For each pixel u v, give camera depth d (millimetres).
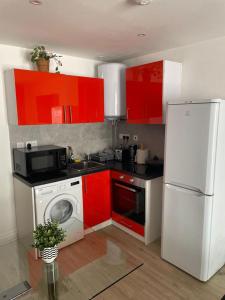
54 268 1499
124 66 3203
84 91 2900
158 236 2891
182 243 2242
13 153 2725
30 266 1671
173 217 2287
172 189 2254
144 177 2611
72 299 1381
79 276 1618
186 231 2186
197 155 2006
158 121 2672
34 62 2635
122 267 1728
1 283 1503
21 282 1510
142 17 1833
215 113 1857
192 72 2643
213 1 1563
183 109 2062
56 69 2811
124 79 3215
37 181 2410
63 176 2580
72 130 3279
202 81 2568
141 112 2867
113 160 3488
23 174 2531
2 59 2545
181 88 2779
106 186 3072
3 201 2750
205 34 2271
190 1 1562
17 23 1934
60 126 3137
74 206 2711
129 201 2900
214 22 1952
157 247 2719
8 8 1645
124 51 2904
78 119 2877
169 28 2086
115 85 3156
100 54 3041
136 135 3451
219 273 2277
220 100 1858
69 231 2572
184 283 2145
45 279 1507
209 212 2002
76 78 2801
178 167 2172
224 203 2148
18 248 1933
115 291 2057
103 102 3150
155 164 2996
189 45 2625
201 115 1937
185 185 2143
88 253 1984
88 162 3348
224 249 2316
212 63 2457
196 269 2156
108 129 3738
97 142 3613
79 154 3402
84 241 2641
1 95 2580
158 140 3152
